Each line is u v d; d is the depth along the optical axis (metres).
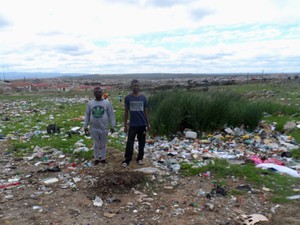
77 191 5.71
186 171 6.70
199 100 11.35
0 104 26.61
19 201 5.30
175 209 4.98
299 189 5.68
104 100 7.11
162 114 10.81
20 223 4.51
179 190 5.74
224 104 11.51
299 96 26.08
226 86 52.56
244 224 4.47
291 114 14.35
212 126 11.20
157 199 5.36
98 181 5.91
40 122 14.59
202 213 4.83
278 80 69.75
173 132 10.92
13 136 10.92
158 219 4.67
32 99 35.78
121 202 5.24
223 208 5.00
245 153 8.40
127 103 6.86
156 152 8.37
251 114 11.50
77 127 12.31
